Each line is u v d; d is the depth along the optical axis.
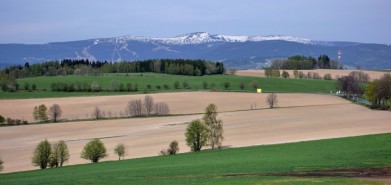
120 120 132.75
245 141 91.94
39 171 67.19
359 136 79.56
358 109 141.50
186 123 123.12
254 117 130.50
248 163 55.41
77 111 148.62
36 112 134.88
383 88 144.75
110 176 50.72
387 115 124.62
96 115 139.62
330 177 42.97
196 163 60.34
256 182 41.41
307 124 113.12
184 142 95.88
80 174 55.16
